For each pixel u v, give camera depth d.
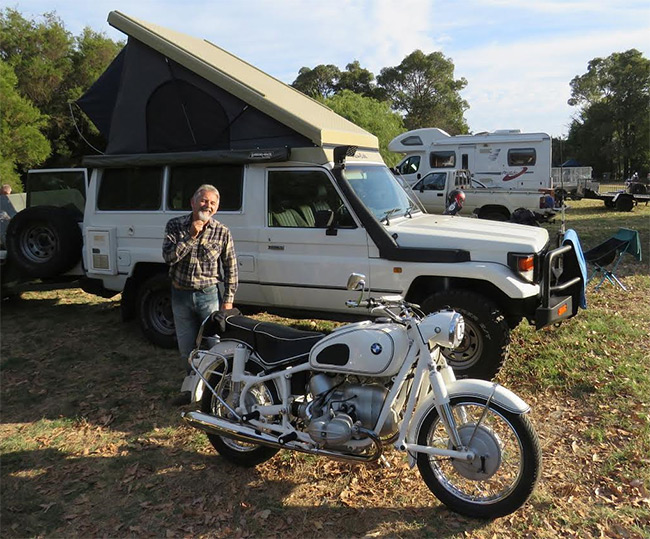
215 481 3.76
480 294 4.92
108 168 6.46
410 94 67.25
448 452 3.17
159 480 3.79
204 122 5.93
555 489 3.52
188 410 4.81
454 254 4.92
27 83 29.78
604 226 15.88
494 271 4.79
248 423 3.66
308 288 5.54
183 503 3.54
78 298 8.86
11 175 23.73
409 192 6.80
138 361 5.96
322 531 3.22
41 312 8.00
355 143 5.90
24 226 6.98
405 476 3.71
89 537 3.26
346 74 66.75
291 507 3.46
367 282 5.27
